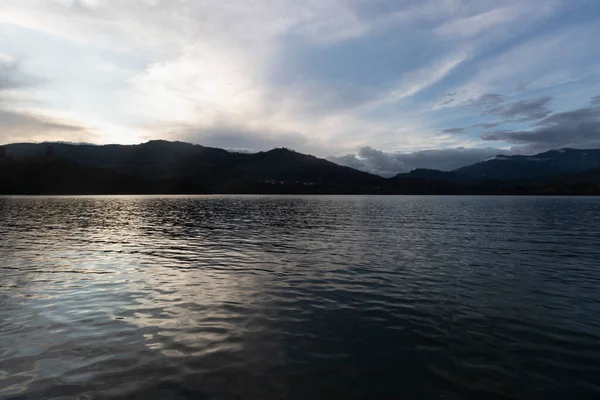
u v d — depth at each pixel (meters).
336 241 34.12
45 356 9.64
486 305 14.44
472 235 39.00
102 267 21.75
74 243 32.19
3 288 16.69
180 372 8.83
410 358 9.73
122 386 8.15
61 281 18.11
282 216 70.31
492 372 9.01
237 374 8.77
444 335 11.34
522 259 24.75
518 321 12.62
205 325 12.09
